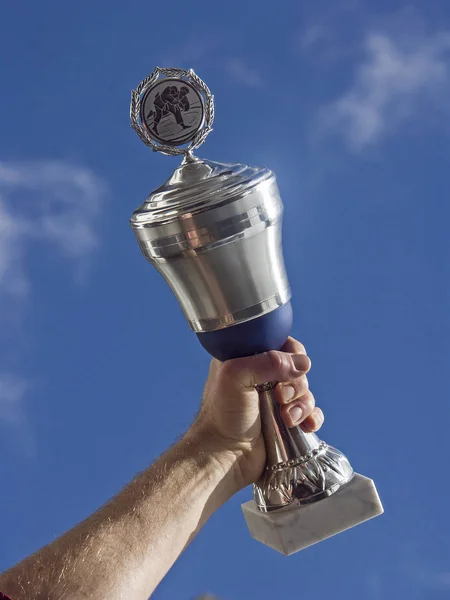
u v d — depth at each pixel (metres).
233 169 1.00
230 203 0.95
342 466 1.10
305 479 1.08
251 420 1.11
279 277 1.02
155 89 1.05
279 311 1.03
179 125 1.04
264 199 0.97
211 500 1.10
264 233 0.98
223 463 1.11
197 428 1.14
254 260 0.98
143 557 1.02
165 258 0.98
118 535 1.04
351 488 1.07
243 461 1.12
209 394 1.17
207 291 1.00
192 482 1.09
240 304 1.00
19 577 0.99
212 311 1.01
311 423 1.13
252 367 1.05
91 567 1.00
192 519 1.07
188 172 1.01
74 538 1.03
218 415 1.11
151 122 1.04
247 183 0.96
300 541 1.07
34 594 0.97
